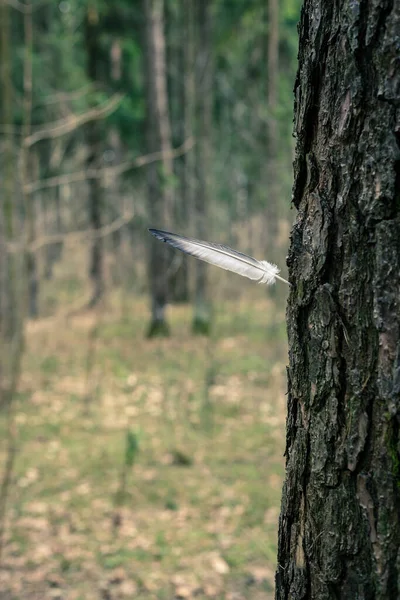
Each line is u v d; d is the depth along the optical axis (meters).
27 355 13.52
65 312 17.97
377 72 1.56
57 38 18.70
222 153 24.41
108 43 19.12
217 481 7.20
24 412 9.83
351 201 1.63
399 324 1.54
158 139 14.66
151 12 14.91
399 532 1.54
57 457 8.02
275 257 12.45
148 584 5.04
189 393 10.59
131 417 9.77
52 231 16.84
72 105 15.68
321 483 1.70
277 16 13.55
